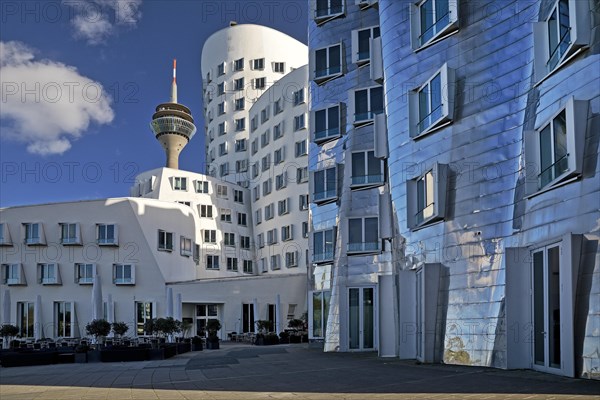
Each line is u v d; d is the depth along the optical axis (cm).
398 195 1850
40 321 4409
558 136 1210
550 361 1182
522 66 1386
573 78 1184
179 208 5400
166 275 5100
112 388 1322
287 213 5750
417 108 1773
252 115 6625
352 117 2420
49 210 4975
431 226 1644
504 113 1420
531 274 1281
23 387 1445
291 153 5744
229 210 6450
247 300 4988
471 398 878
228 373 1536
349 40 2558
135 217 5050
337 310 2359
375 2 2442
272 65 7312
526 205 1303
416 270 1720
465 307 1457
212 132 7512
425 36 1747
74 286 4897
